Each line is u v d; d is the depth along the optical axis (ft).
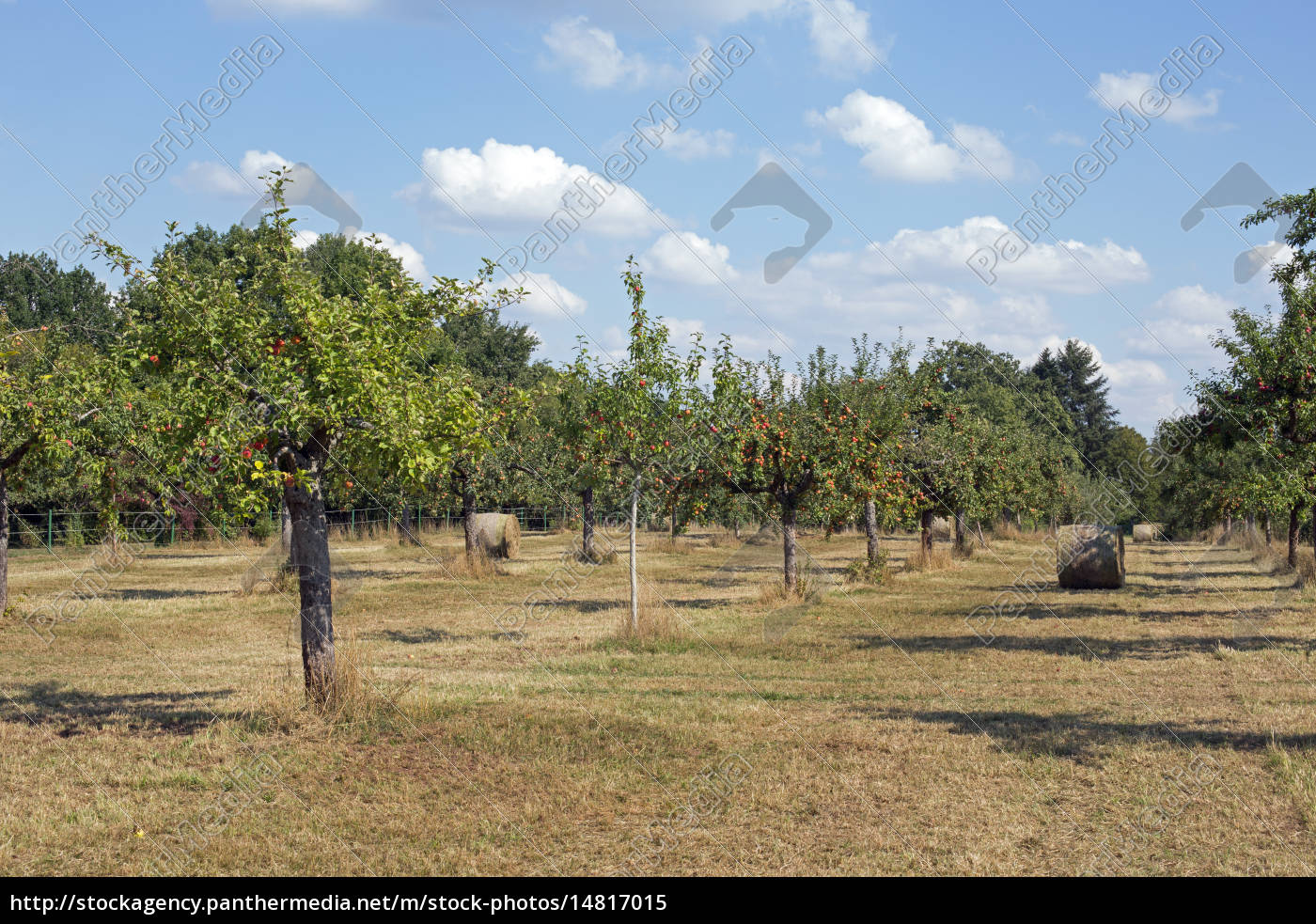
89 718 32.22
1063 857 20.77
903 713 33.63
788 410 67.36
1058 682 38.88
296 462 31.71
